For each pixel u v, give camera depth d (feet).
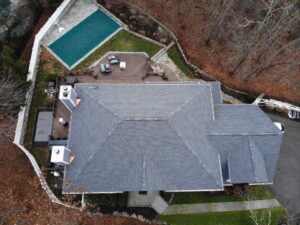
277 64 150.00
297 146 140.15
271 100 144.15
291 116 143.64
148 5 152.66
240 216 127.85
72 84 129.18
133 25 149.59
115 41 146.51
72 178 108.06
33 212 119.96
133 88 119.24
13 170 125.29
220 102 128.16
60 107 127.44
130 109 109.91
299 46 149.18
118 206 123.13
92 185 108.06
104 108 110.83
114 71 139.13
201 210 127.24
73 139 112.78
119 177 107.86
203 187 110.22
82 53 143.23
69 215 120.26
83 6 150.41
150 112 109.09
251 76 147.02
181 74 144.66
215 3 146.30
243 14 148.56
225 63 148.36
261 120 121.90
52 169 119.85
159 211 125.29
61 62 140.46
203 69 146.10
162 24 149.79
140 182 107.55
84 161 108.06
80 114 115.03
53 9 150.82
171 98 115.75
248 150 117.80
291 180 135.33
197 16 154.10
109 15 150.20
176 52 147.84
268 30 134.62
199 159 109.91
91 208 121.08
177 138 108.27
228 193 129.39
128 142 107.04
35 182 123.24
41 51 141.49
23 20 143.43
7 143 128.67
